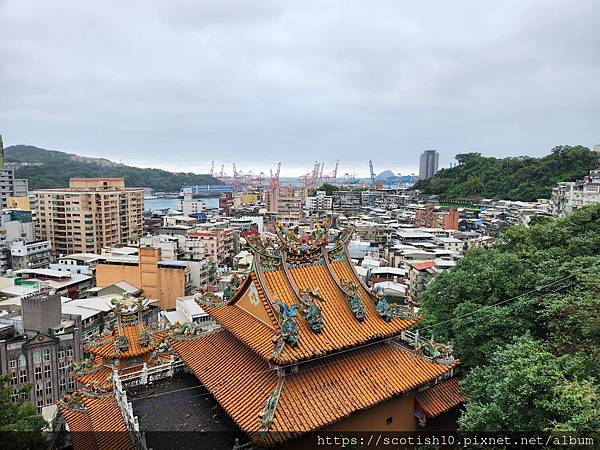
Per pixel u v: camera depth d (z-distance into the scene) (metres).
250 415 22.66
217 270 134.25
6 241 149.75
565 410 19.64
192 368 28.36
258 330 26.02
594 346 25.56
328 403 23.62
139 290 112.75
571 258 43.19
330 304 27.52
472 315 37.69
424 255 121.31
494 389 23.75
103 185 197.50
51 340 71.31
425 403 28.52
